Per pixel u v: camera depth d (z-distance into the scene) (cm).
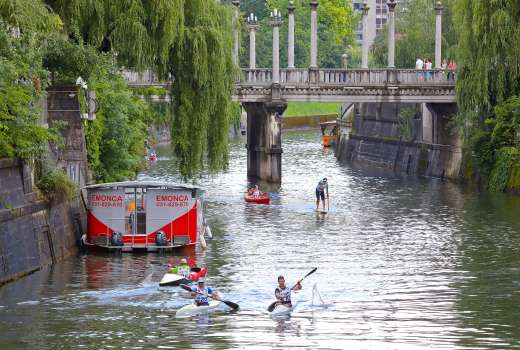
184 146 11569
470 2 15162
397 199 14375
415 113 18950
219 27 11969
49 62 10225
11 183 8419
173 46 11400
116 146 12419
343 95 16275
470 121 15750
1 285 8238
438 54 16762
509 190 14838
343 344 6825
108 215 9831
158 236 9869
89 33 10694
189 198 9969
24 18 8725
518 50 14700
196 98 11588
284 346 6762
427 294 8256
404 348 6719
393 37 16350
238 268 9238
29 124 8669
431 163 17938
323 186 13150
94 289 8250
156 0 10831
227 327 7219
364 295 8206
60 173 9400
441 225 11844
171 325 7256
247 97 16100
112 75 11394
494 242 10638
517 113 14888
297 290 8181
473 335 7038
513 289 8431
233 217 12475
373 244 10556
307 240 10800
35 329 7075
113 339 6869
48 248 9125
